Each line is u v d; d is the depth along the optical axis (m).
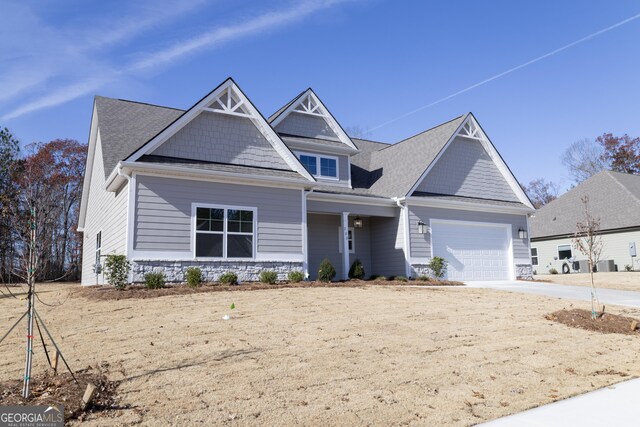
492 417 4.79
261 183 14.83
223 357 6.38
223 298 10.87
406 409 4.89
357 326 8.44
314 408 4.81
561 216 33.00
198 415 4.52
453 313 10.08
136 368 5.86
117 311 9.31
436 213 19.23
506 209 20.88
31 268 5.10
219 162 14.73
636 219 27.66
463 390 5.55
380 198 18.14
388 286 14.77
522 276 21.14
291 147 19.09
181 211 13.47
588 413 4.95
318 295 11.80
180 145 14.15
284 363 6.21
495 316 9.95
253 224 14.58
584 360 7.03
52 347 6.76
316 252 18.64
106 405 4.70
